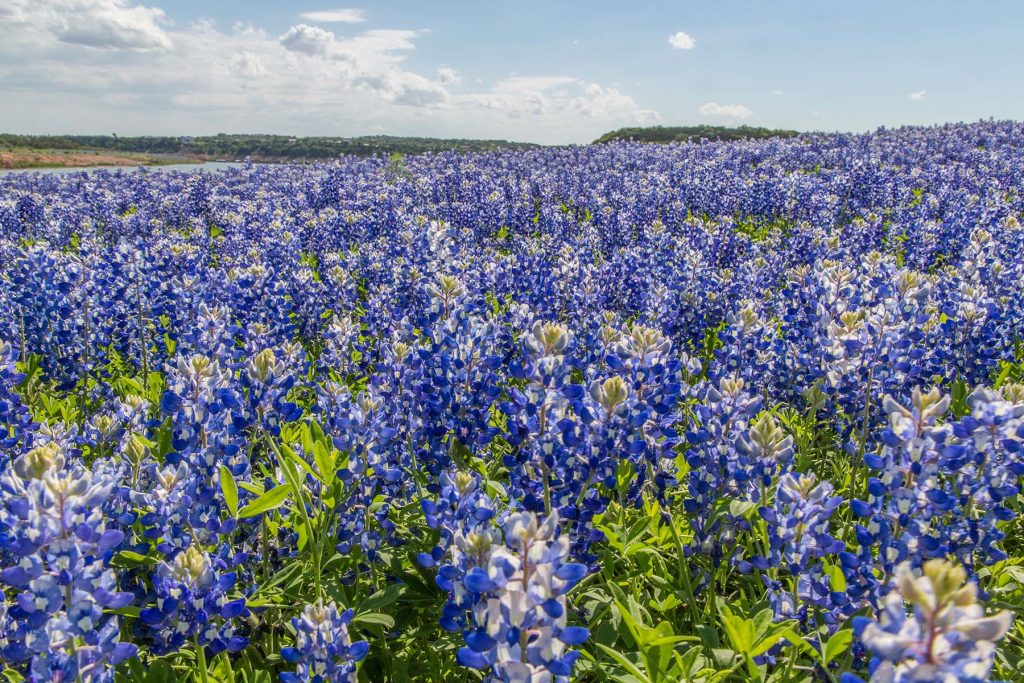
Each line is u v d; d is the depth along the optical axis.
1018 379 6.31
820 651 3.10
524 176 26.97
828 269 6.38
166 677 2.97
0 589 3.13
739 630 2.93
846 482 4.94
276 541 3.98
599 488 4.22
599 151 38.84
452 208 17.14
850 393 5.27
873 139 40.03
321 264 12.00
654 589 4.05
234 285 8.15
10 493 2.83
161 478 3.31
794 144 38.28
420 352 4.59
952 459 3.02
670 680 2.81
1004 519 3.34
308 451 4.16
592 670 3.18
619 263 9.05
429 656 3.61
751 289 9.05
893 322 5.40
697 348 7.89
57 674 2.39
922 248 13.02
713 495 3.82
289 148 62.38
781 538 3.23
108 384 6.70
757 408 3.89
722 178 23.28
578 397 3.78
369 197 19.81
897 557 2.91
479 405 4.51
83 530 2.46
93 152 66.19
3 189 25.97
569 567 2.12
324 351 7.77
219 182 29.86
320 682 2.88
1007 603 3.62
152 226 17.91
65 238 16.78
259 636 3.74
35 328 6.83
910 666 1.69
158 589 2.81
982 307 6.21
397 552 3.94
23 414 4.65
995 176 24.55
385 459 4.02
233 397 3.77
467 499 3.32
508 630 2.12
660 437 4.28
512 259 9.07
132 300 7.69
